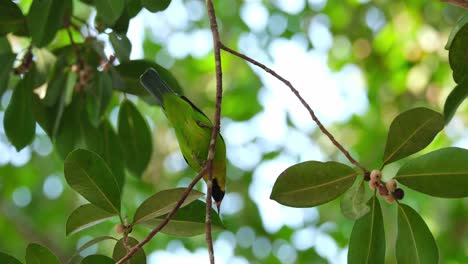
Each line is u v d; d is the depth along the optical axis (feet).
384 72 33.04
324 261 32.71
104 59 14.17
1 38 15.37
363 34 33.60
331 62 34.88
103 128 15.29
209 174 9.68
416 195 29.71
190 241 33.37
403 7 31.40
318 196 10.30
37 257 10.52
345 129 34.32
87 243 10.48
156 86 13.03
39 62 14.79
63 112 15.25
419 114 9.98
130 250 9.48
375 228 10.48
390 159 10.26
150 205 10.36
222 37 35.63
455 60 10.18
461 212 29.35
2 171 35.17
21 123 14.75
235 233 33.45
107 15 12.06
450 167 9.91
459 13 29.30
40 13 13.39
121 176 15.31
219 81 10.26
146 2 12.13
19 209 34.91
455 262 29.04
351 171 10.21
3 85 14.57
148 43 36.14
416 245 10.28
